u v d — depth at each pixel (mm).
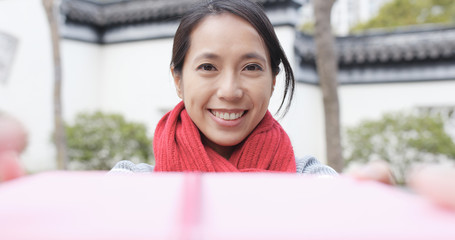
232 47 927
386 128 6230
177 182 371
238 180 392
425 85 7074
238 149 1057
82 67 7184
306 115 7152
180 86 1100
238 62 939
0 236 233
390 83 7242
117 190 339
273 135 1053
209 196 326
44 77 6688
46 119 6684
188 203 293
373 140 6246
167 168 1034
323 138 7512
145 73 7176
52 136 6379
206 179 391
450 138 6055
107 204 293
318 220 265
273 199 318
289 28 6148
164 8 6781
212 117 975
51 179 376
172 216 266
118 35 7379
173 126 1080
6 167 349
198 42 958
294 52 6438
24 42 6465
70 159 5949
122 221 256
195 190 335
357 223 256
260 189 355
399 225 251
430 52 6883
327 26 3465
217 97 949
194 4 1036
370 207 291
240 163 1020
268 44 986
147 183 368
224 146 1073
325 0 3441
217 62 940
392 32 7176
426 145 5938
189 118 1045
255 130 1045
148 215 269
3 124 327
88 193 326
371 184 385
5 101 6219
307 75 7160
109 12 7312
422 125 6133
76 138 5891
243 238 233
